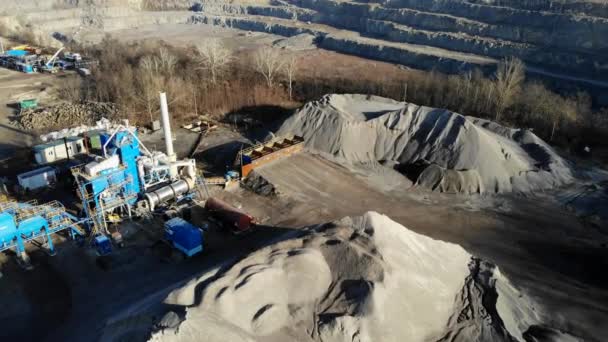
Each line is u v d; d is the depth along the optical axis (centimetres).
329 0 14012
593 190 3950
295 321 2122
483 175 3966
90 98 5869
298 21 13488
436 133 4266
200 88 6116
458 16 10719
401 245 2612
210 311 2005
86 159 4306
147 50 7881
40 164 4231
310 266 2344
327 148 4425
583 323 2514
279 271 2288
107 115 5247
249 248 3095
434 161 4138
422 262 2580
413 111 4556
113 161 3191
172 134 5012
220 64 6706
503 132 4684
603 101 6638
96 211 3155
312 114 4684
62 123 5166
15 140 4762
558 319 2530
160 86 5634
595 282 2862
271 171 4056
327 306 2212
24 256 2836
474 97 5725
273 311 2106
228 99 5881
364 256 2384
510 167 4072
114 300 2575
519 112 5553
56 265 2881
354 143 4412
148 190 3494
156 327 1869
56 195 3734
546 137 5044
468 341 2259
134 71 6419
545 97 5594
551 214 3603
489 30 9519
